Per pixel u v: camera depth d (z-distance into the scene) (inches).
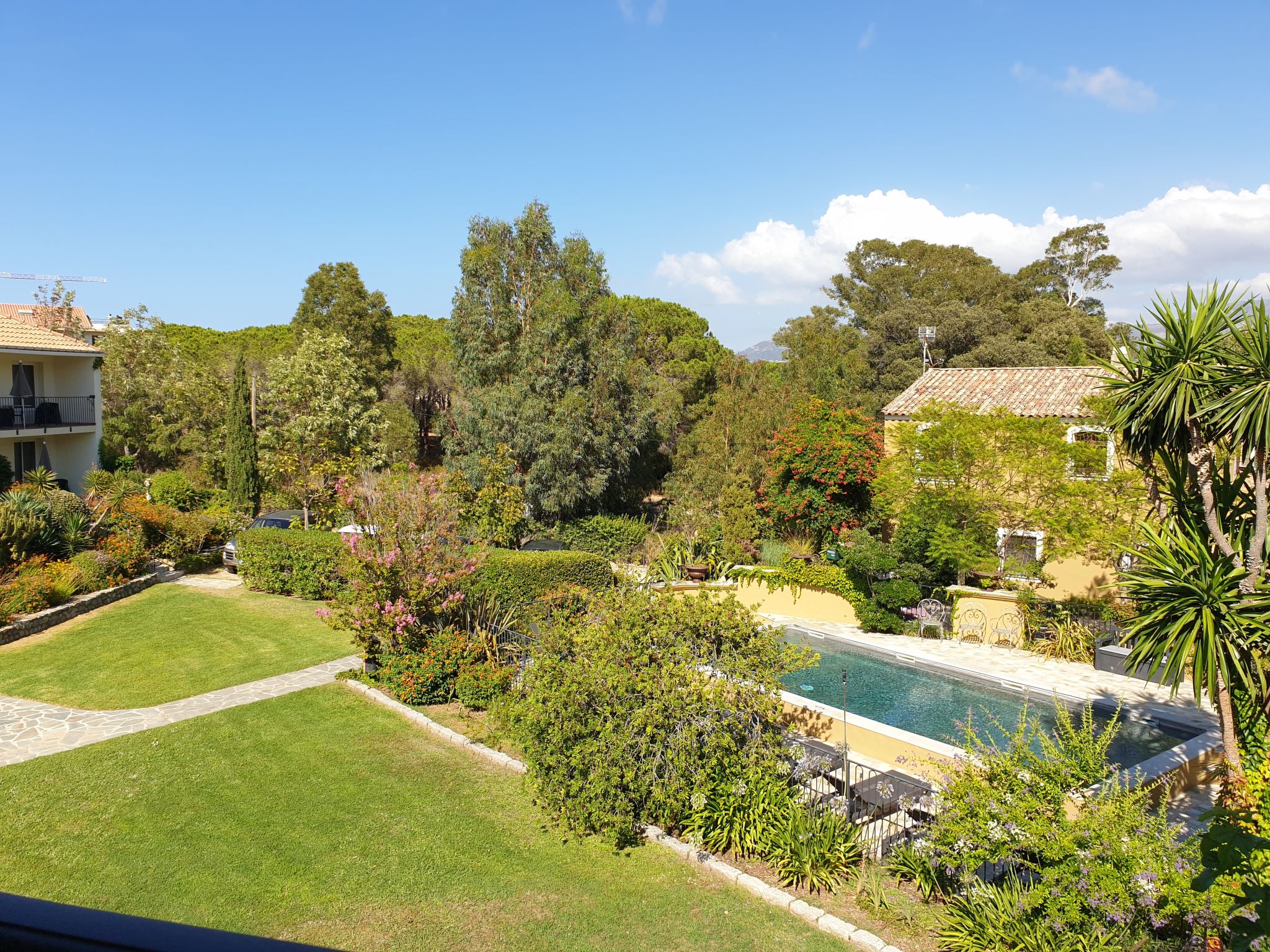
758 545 999.0
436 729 472.1
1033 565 751.1
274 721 479.8
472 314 1179.9
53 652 602.2
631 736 360.2
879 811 399.2
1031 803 297.9
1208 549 352.2
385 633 535.2
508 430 1132.5
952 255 2417.6
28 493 800.3
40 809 364.8
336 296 1977.1
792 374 1475.1
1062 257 2412.6
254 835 349.7
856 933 294.2
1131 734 517.0
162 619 701.9
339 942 281.7
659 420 1444.4
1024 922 282.5
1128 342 377.7
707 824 364.8
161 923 40.7
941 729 535.5
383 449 1334.9
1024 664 669.9
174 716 484.1
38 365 1142.3
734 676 384.5
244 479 1179.3
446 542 566.6
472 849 347.3
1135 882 268.8
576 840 358.6
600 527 1125.7
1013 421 736.3
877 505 856.9
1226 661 325.4
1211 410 339.6
